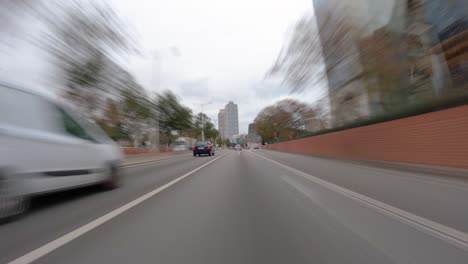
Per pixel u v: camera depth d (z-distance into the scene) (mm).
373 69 13477
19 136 3982
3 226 3748
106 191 6543
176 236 3492
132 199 5609
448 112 10281
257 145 103062
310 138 32250
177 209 4844
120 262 2723
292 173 10633
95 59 12391
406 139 12828
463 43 10828
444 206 5066
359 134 18016
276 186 7445
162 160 20047
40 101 4602
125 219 4191
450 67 11672
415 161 12188
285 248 3143
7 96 4059
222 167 13586
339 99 17844
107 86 14430
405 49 12594
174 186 7402
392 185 7480
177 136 46875
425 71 12688
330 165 14336
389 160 14305
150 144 34094
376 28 12914
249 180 8648
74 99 12773
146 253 2955
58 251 2945
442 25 11258
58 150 4641
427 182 7953
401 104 13977
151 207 4969
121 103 17688
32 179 4098
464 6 10461
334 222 4141
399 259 2836
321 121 26625
